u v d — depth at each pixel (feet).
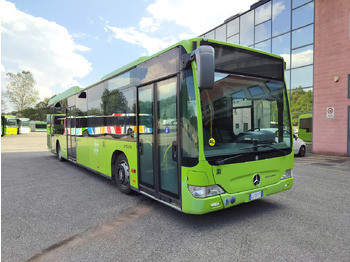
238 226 12.42
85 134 24.85
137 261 9.36
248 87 13.14
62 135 33.12
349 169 28.40
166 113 13.01
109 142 19.77
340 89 39.68
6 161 36.09
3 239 11.30
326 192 18.53
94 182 22.44
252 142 12.87
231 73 12.59
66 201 16.76
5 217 13.93
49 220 13.48
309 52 44.55
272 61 14.29
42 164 33.14
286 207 15.17
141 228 12.33
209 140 11.40
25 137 106.63
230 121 12.21
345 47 38.86
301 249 10.08
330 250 10.00
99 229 12.30
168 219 13.46
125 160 17.88
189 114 11.53
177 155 12.18
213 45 12.11
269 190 13.29
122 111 17.70
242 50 13.10
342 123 39.58
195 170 11.18
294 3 46.47
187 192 11.49
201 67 10.05
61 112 33.35
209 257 9.57
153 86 14.17
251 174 12.62
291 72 47.78
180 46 11.99
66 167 30.68
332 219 13.25
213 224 12.71
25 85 193.67
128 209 15.11
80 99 26.23
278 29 49.44
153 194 14.25
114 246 10.56
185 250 10.12
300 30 45.73
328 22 40.83
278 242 10.69
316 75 42.73
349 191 18.80
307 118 45.44
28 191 19.34
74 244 10.78
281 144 14.14
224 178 11.66
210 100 11.63
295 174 25.44
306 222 12.87
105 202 16.49
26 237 11.49
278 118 14.20
